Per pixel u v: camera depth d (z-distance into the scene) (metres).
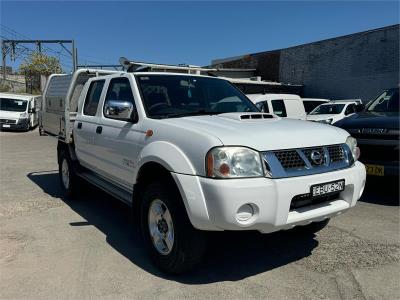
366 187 6.82
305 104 18.81
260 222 3.35
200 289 3.63
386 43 21.73
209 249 4.56
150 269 4.04
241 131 3.60
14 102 22.73
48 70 44.91
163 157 3.70
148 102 4.51
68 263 4.19
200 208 3.36
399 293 3.55
